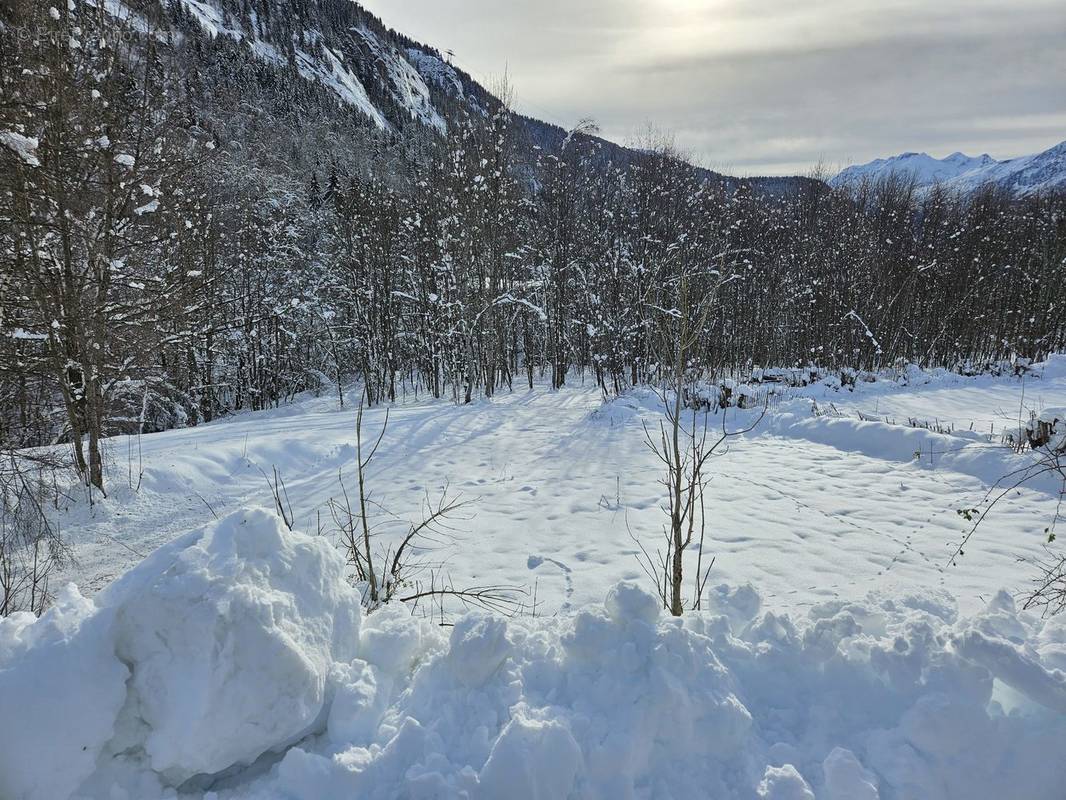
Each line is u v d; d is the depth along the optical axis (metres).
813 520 7.91
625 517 8.47
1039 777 2.40
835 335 26.17
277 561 2.82
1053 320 30.05
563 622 3.41
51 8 9.15
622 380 22.78
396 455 12.77
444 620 5.21
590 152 26.03
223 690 2.39
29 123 9.04
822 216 30.44
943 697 2.54
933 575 6.04
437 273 23.62
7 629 2.57
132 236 10.71
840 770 2.35
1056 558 6.13
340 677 2.79
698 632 3.08
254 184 26.64
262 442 12.31
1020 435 9.57
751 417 14.48
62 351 9.78
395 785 2.33
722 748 2.50
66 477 9.48
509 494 9.88
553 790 2.23
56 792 2.26
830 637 2.95
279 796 2.37
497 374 28.53
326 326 25.97
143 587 2.48
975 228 30.45
